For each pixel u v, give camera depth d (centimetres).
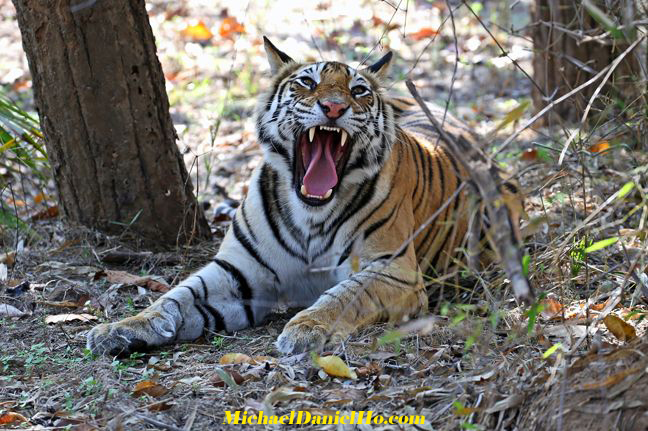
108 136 927
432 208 876
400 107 1038
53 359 700
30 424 592
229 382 612
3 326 773
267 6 1881
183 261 926
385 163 804
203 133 1406
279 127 800
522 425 515
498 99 1454
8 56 1712
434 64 1631
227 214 1091
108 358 702
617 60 555
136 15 915
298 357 665
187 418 582
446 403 568
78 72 905
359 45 1648
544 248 827
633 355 517
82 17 890
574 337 643
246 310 800
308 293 841
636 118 840
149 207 951
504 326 689
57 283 866
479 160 502
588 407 495
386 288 747
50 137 941
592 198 901
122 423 578
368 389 609
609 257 809
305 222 796
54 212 1068
